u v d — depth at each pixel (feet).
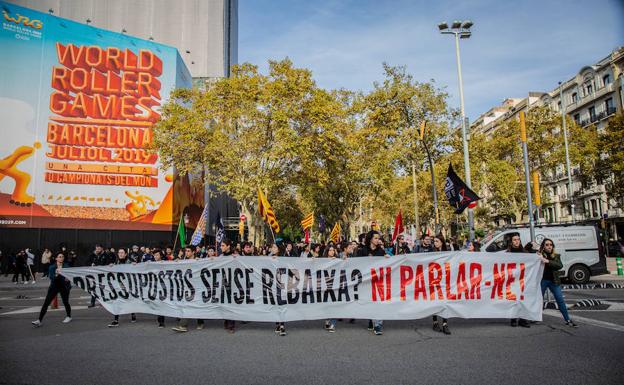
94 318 35.22
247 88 85.05
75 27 105.81
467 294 28.27
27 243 98.12
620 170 103.65
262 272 28.89
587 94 165.07
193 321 33.50
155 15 189.06
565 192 177.37
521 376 17.60
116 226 105.09
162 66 112.88
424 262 28.53
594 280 62.54
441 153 87.51
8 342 25.53
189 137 83.97
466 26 69.36
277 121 82.74
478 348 22.52
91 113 105.60
